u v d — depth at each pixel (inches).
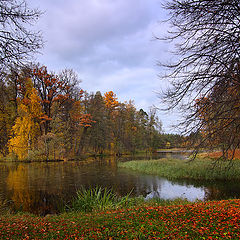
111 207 334.0
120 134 2301.9
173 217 224.8
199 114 261.4
